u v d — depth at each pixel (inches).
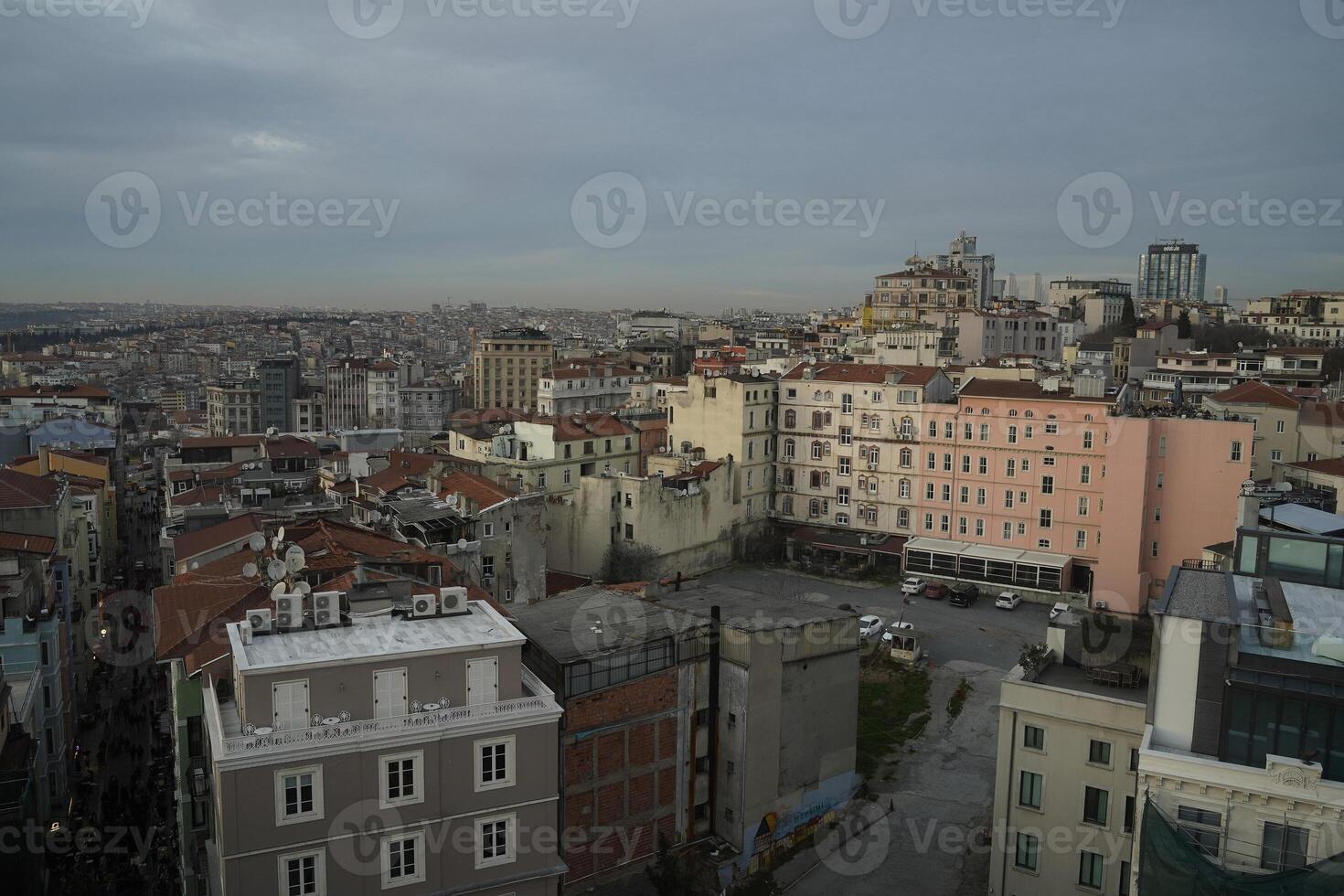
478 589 2273.6
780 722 2297.0
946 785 2615.7
